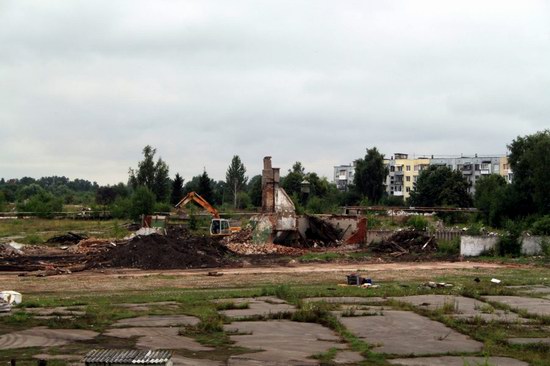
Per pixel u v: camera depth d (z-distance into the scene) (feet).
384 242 160.97
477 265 127.75
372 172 389.60
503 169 460.96
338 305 69.56
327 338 53.11
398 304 69.87
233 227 205.57
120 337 52.24
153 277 103.50
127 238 170.91
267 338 52.75
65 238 178.40
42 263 123.44
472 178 474.08
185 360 44.32
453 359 45.96
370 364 44.24
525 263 130.41
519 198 219.20
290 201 176.96
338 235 181.98
